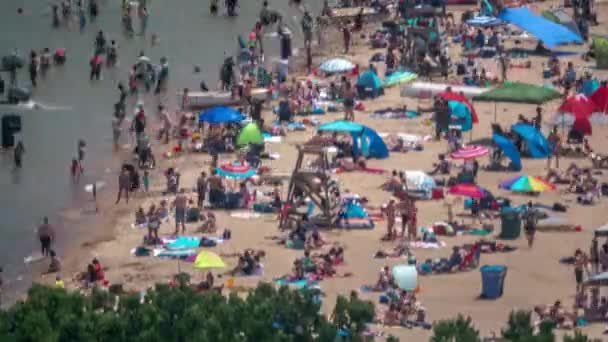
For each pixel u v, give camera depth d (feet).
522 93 655.35
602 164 612.70
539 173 602.85
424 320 450.71
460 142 634.84
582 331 443.32
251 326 388.98
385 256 509.76
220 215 553.64
